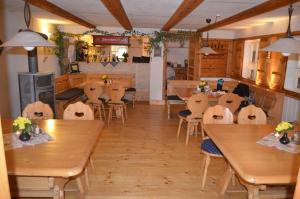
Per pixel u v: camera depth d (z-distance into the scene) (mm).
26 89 4504
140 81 8047
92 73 7820
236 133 2641
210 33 7594
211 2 3453
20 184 2055
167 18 5348
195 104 4246
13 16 4883
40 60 5926
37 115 3203
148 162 3670
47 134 2469
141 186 3018
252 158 2018
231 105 4293
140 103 7809
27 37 2369
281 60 5188
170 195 2848
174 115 6418
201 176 3293
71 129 2639
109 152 4000
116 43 7516
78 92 6785
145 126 5449
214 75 7797
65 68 7371
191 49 8242
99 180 3133
